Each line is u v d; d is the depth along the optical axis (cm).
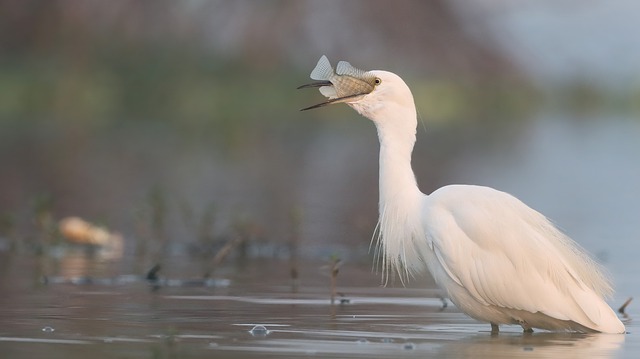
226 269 1177
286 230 1507
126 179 2080
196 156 2556
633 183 2145
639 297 1008
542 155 2695
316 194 1928
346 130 3369
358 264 1233
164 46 3669
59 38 3631
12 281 1057
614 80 4572
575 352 750
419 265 904
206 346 746
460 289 853
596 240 1423
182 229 1506
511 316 847
